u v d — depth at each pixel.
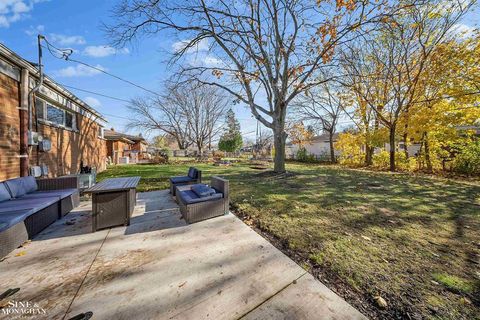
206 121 27.66
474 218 3.56
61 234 3.00
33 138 5.30
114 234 2.99
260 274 2.04
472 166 9.35
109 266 2.19
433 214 3.77
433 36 9.73
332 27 7.34
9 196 3.27
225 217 3.70
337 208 4.10
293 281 1.93
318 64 8.15
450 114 9.52
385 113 12.45
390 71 10.64
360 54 11.66
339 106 16.92
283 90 8.76
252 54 8.43
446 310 1.56
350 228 3.12
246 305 1.64
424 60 9.62
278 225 3.25
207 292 1.79
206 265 2.20
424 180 7.77
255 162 19.05
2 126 4.44
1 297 1.72
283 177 8.20
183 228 3.20
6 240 2.38
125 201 3.30
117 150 19.80
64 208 3.84
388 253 2.40
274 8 8.00
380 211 3.93
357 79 11.19
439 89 9.80
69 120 8.00
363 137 14.17
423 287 1.82
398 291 1.77
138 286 1.87
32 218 2.88
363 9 6.84
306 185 6.53
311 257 2.31
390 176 8.91
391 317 1.51
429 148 10.86
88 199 5.09
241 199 4.78
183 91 24.06
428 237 2.82
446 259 2.27
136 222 3.46
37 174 5.60
